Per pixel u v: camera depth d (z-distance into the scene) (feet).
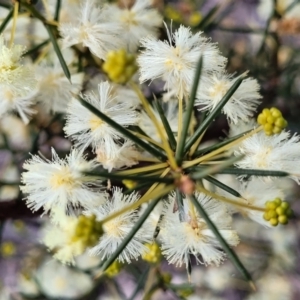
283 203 0.38
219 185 0.40
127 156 0.42
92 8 0.48
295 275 0.82
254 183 0.43
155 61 0.42
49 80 0.50
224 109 0.43
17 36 0.54
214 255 0.41
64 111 0.52
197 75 0.35
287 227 0.80
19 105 0.48
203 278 0.80
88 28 0.47
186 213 0.41
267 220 0.38
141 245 0.42
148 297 0.55
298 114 0.66
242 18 0.75
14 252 0.79
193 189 0.36
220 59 0.43
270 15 0.63
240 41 0.72
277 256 0.80
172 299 0.86
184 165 0.38
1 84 0.44
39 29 0.56
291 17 0.64
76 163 0.42
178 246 0.42
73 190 0.41
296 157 0.42
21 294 0.75
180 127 0.41
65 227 0.39
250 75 0.65
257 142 0.41
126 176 0.36
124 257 0.43
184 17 0.71
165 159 0.38
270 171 0.37
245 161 0.41
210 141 0.57
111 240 0.42
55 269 0.75
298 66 0.67
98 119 0.42
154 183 0.39
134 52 0.50
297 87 0.69
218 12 0.67
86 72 0.54
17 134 0.68
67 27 0.47
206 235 0.41
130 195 0.42
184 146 0.37
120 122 0.42
